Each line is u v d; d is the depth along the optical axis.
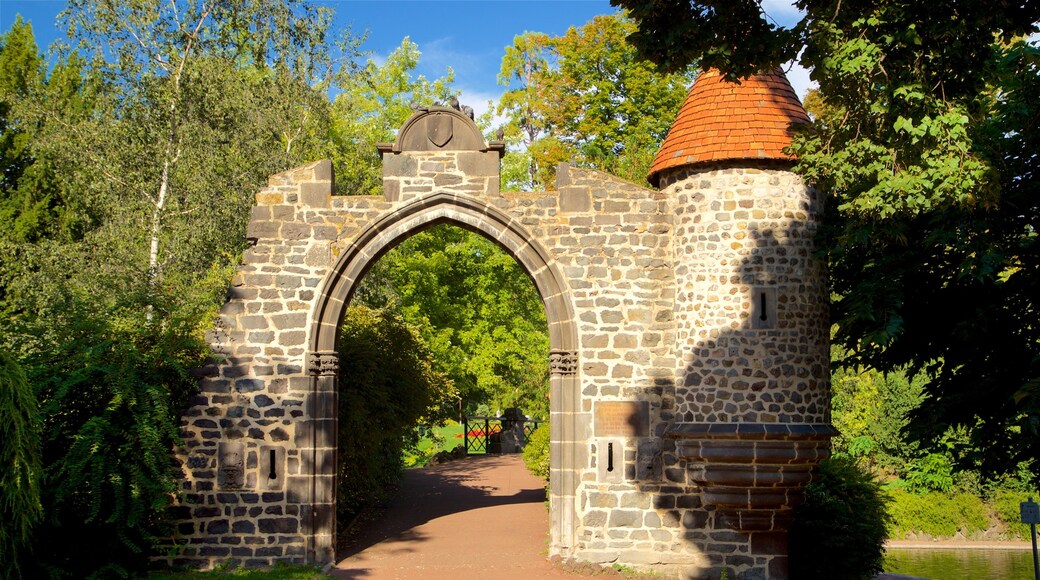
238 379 13.55
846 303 12.41
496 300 28.75
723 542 13.07
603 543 13.26
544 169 28.36
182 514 13.27
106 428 11.97
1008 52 12.09
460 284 29.30
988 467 12.34
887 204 9.59
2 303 22.34
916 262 11.88
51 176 27.91
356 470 16.19
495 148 14.00
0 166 29.22
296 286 13.73
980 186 9.59
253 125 23.20
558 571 13.01
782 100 13.45
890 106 9.40
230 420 13.48
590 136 27.75
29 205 27.62
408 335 18.44
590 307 13.68
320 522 13.41
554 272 13.73
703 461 12.80
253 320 13.65
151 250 21.81
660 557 13.16
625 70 27.89
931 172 9.32
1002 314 11.77
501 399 38.69
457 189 13.98
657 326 13.60
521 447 30.05
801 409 12.70
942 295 12.68
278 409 13.52
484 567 13.23
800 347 12.84
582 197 13.88
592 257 13.76
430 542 14.91
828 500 13.83
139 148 21.98
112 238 21.94
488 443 30.31
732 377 12.75
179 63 22.47
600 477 13.38
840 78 9.54
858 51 9.34
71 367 12.43
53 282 20.69
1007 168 11.71
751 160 13.02
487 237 14.09
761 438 12.52
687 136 13.53
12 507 9.86
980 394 11.80
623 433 13.41
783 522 12.90
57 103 27.16
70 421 12.48
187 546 13.19
